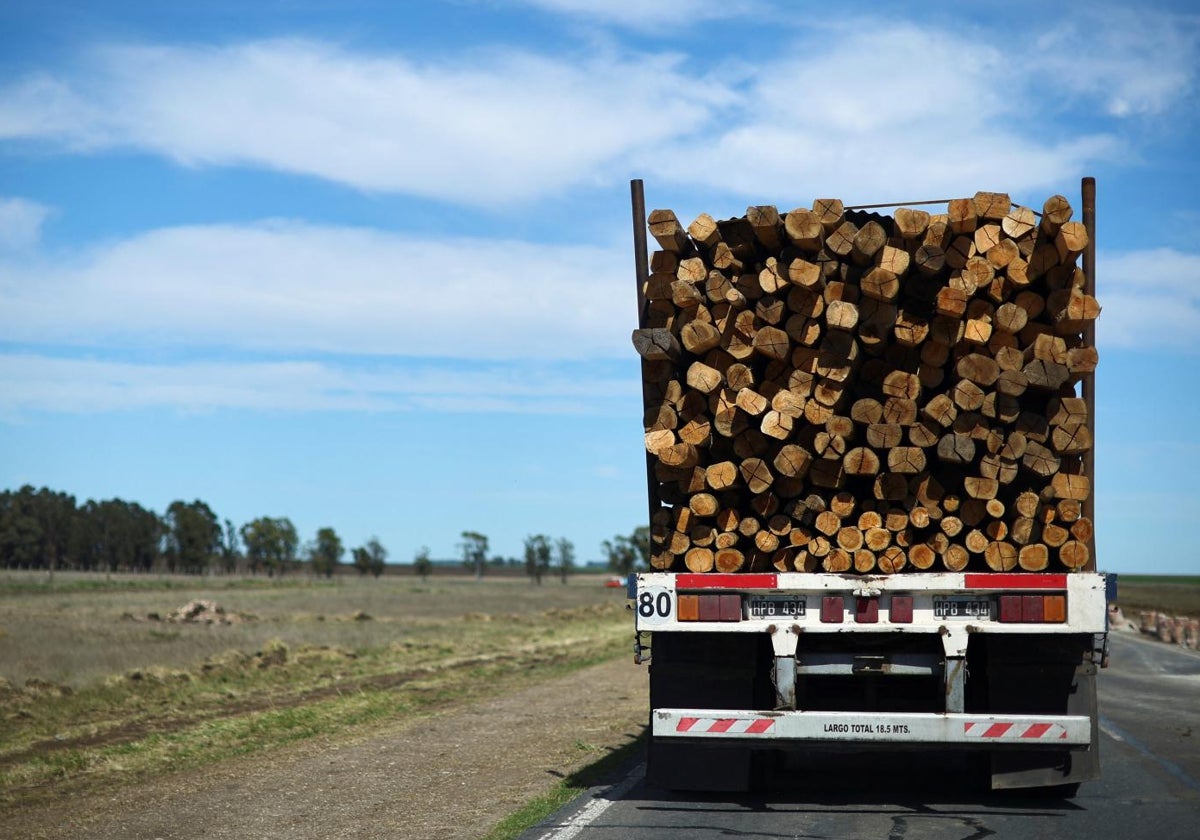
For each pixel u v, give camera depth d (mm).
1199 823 8469
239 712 17016
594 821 8562
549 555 148000
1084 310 8617
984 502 8789
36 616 44562
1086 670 8609
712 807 9117
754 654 8875
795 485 9086
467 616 52594
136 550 142000
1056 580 8391
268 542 136750
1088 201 8914
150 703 18312
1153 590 139375
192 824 8891
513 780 10625
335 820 8906
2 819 9414
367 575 181750
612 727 14391
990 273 8703
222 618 44625
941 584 8484
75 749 13500
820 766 11023
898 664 8617
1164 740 13250
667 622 8773
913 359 9070
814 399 8961
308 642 33062
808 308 8977
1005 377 8602
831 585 8586
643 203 9602
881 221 9234
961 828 8297
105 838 8477
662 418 9273
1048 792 9539
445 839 8117
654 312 9602
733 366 9141
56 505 136375
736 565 9070
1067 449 8664
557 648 31547
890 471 8789
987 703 8758
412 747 12852
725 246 9250
